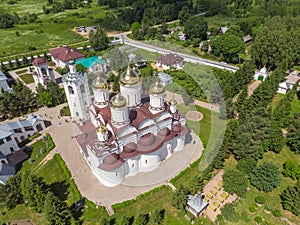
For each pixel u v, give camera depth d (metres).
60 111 58.38
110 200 37.78
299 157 45.62
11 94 57.03
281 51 69.62
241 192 37.69
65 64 80.69
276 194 38.75
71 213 34.53
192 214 36.03
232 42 78.81
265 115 48.56
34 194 34.88
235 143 43.47
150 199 38.09
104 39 97.38
